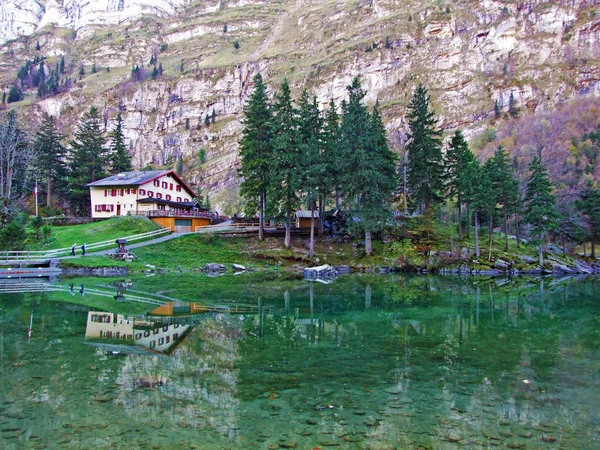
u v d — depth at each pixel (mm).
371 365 11422
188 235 49781
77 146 72000
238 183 146500
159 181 66312
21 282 32031
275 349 13141
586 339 14898
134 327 16281
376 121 53594
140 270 39719
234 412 8109
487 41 181250
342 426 7547
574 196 72375
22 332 15078
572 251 64000
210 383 9812
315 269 40188
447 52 184750
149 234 49969
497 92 164000
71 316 18375
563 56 169750
